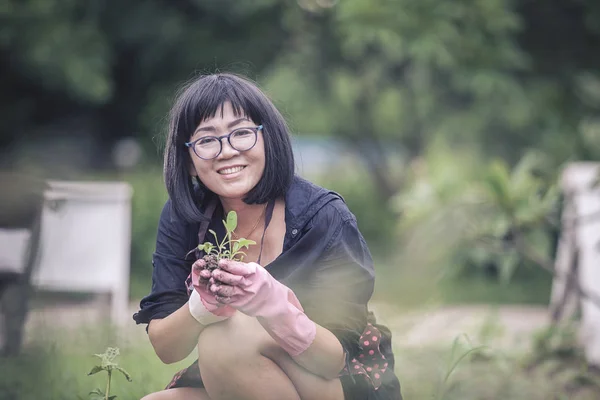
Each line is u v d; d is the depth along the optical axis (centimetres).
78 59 1277
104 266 658
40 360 464
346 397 298
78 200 649
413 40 1001
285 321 277
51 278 630
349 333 297
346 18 1012
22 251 527
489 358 507
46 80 1329
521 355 541
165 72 1428
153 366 476
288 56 1237
